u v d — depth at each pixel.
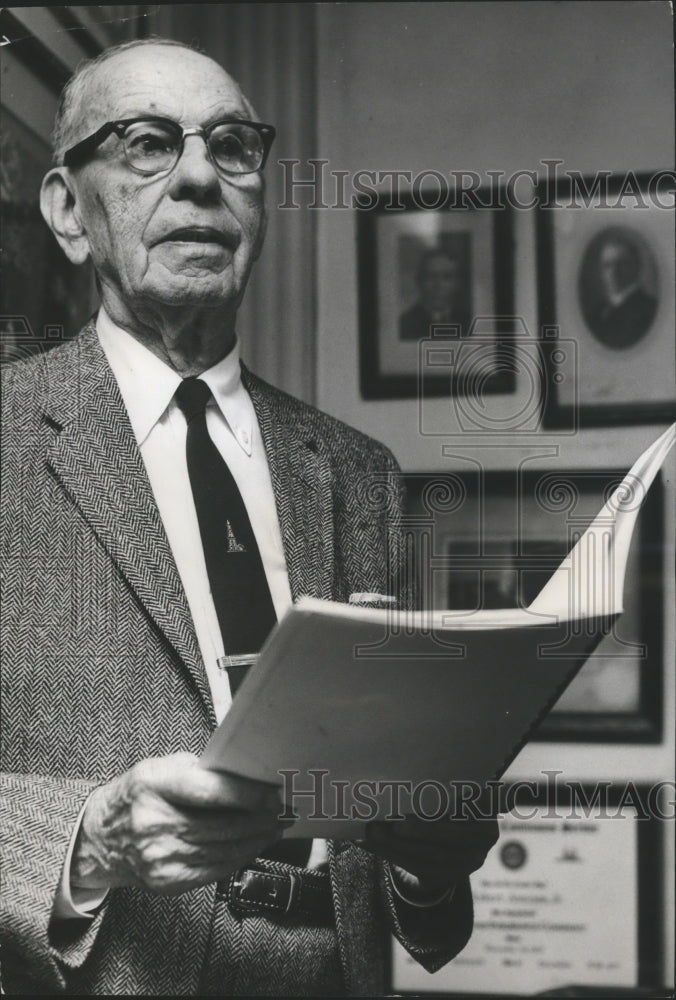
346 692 0.83
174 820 0.92
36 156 1.62
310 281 2.04
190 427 1.23
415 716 0.87
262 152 1.30
